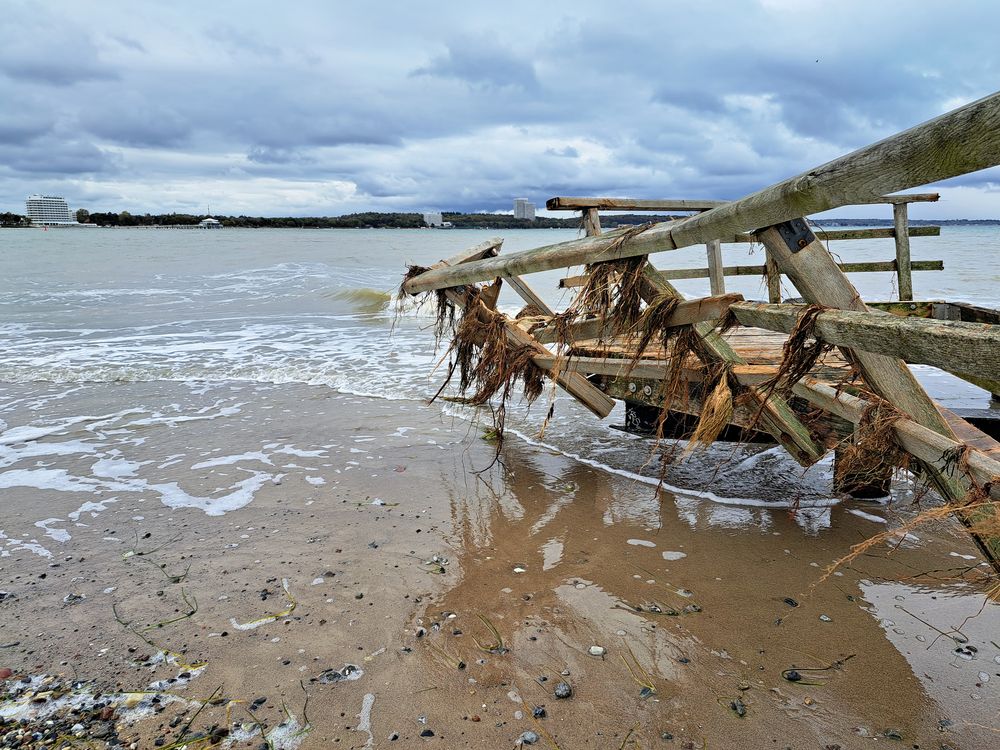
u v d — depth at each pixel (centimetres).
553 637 333
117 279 2320
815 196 229
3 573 404
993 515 246
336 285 2119
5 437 674
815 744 260
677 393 424
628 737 265
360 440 661
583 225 546
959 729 264
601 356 522
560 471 575
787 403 420
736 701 284
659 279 388
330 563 413
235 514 488
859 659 310
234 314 1551
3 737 270
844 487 503
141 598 374
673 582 385
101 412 762
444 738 266
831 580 383
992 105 165
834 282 260
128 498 518
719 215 283
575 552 425
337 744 263
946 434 276
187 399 820
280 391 855
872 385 288
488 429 689
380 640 332
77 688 298
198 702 289
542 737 266
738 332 623
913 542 427
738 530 454
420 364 1000
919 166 189
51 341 1203
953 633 329
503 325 555
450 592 377
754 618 347
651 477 558
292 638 334
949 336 193
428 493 527
